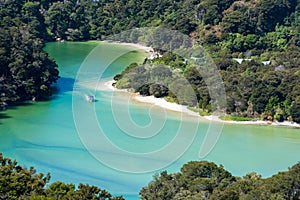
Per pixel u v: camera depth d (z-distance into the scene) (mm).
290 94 115000
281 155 91750
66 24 197125
